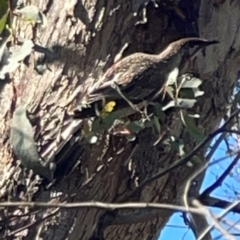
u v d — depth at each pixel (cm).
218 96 343
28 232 302
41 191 303
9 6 302
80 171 308
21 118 289
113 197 321
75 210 307
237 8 341
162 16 326
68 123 306
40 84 311
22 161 288
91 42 313
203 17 335
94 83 310
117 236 342
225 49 340
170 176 333
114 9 315
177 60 325
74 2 315
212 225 217
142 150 322
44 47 311
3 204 255
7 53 299
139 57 320
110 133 310
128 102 299
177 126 326
